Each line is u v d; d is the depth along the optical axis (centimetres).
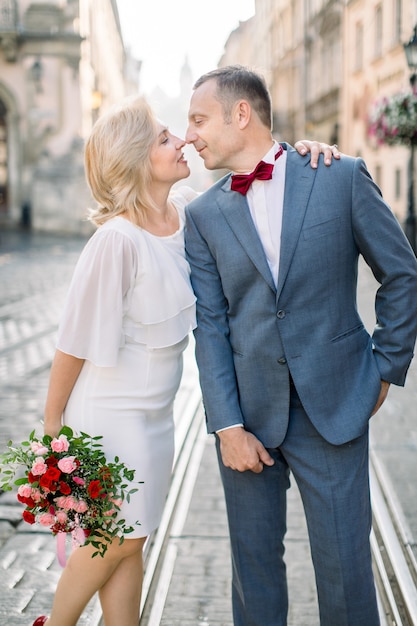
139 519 240
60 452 232
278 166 236
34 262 1686
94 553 229
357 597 232
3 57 2762
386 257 227
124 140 233
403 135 1055
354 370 236
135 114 237
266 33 3819
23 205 2836
